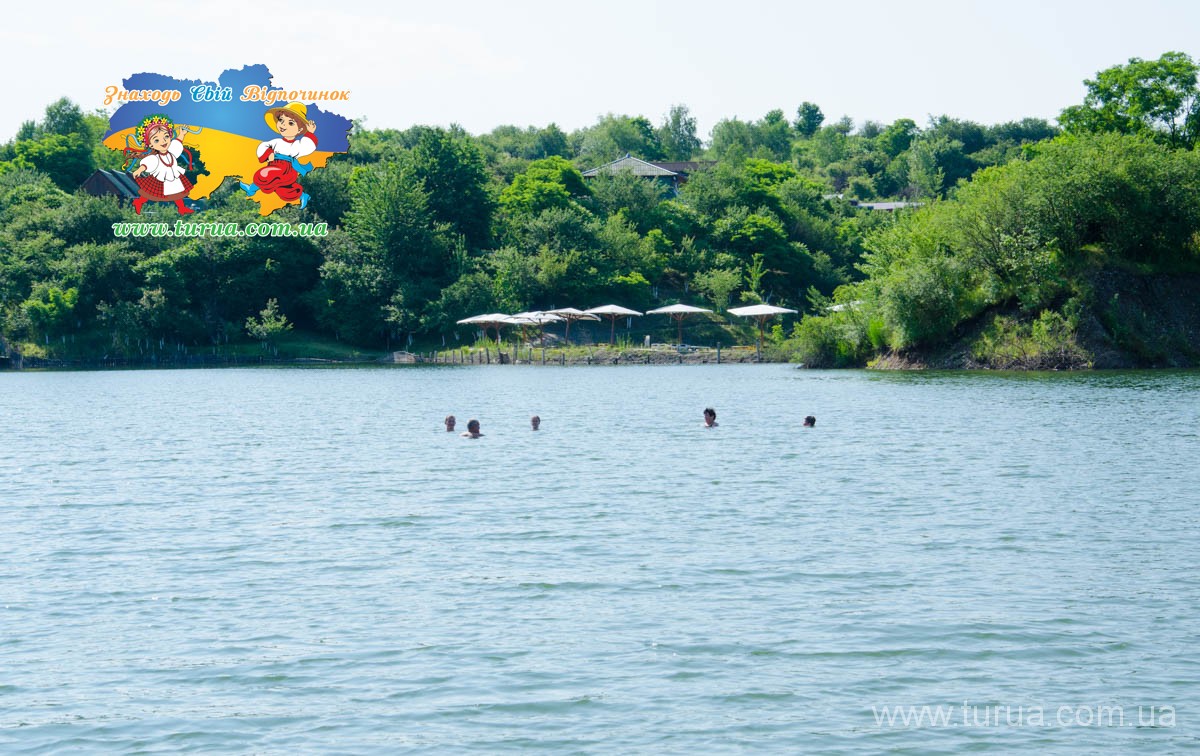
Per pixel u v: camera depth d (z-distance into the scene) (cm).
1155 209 8219
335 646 1705
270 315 12706
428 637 1742
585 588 2016
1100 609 1844
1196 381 6688
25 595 2009
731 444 4147
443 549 2353
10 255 12638
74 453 4112
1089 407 5156
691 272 14075
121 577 2136
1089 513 2648
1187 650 1645
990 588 1981
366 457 3909
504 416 5466
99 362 11988
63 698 1512
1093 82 10606
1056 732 1383
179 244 13000
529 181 15175
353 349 12788
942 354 8519
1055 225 8200
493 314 12250
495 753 1337
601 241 13512
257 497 3061
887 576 2072
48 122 18538
